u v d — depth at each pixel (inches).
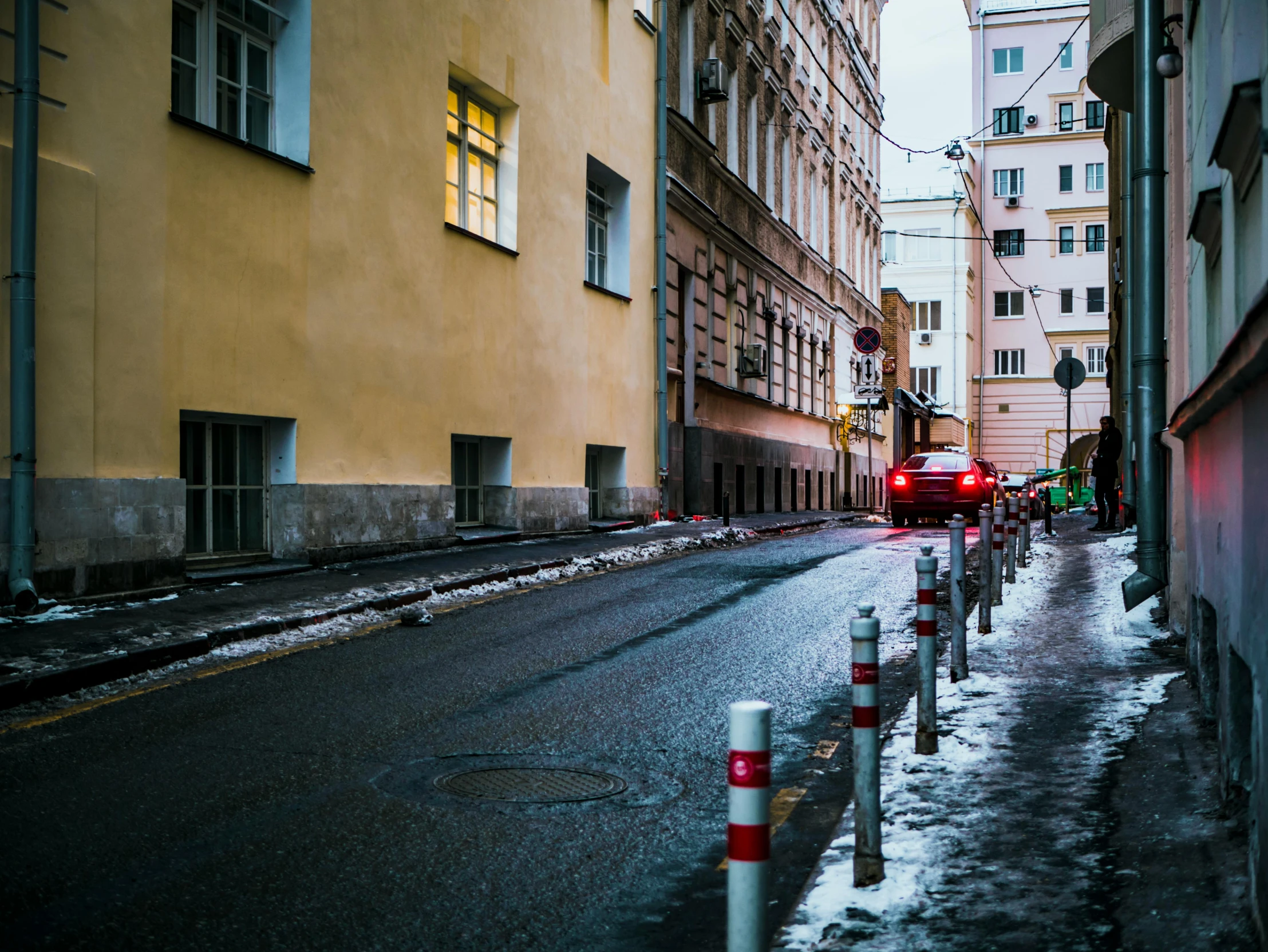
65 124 394.9
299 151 516.1
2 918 156.6
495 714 277.4
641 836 194.4
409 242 596.1
